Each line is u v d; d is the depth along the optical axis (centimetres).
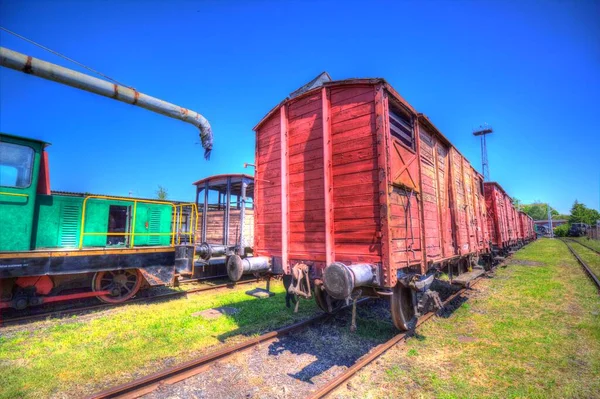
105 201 763
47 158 685
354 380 359
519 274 1152
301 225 498
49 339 496
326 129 471
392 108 521
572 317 604
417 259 497
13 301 591
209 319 596
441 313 646
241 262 489
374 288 430
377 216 407
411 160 519
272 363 411
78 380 363
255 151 612
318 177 482
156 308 688
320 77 570
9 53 596
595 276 1027
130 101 795
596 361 415
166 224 881
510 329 544
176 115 909
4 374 373
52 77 661
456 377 372
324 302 575
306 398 308
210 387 351
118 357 422
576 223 5094
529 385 356
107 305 710
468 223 870
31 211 621
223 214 1434
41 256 602
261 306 684
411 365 404
